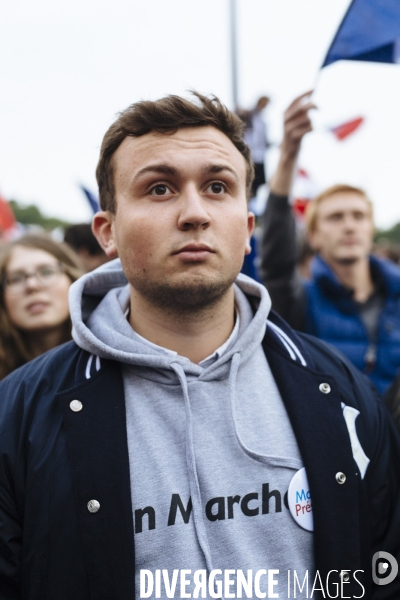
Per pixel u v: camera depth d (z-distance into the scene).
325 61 2.04
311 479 1.29
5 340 2.37
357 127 4.79
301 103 2.22
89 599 1.18
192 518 1.22
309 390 1.40
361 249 2.86
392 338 2.70
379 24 1.98
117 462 1.24
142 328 1.41
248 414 1.34
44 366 1.43
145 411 1.32
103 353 1.36
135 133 1.32
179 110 1.30
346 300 2.76
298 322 2.67
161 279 1.27
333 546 1.25
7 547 1.24
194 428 1.30
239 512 1.25
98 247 3.16
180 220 1.26
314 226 3.06
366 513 1.36
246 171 1.47
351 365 1.57
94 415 1.29
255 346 1.42
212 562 1.20
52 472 1.25
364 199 2.93
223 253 1.29
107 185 1.43
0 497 1.27
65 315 2.39
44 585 1.19
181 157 1.29
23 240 2.42
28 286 2.32
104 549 1.18
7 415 1.34
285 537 1.25
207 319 1.36
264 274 2.51
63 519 1.21
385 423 1.50
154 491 1.23
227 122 1.38
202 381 1.34
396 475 1.47
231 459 1.28
